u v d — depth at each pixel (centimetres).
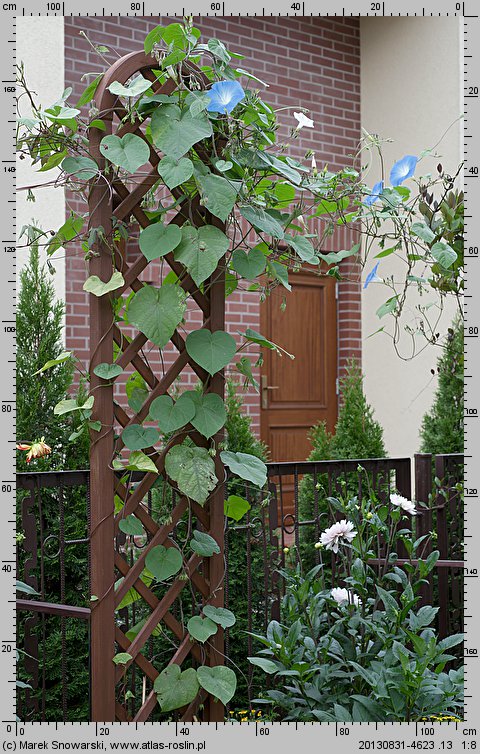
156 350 556
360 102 689
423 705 260
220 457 247
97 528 232
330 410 691
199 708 252
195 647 249
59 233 260
